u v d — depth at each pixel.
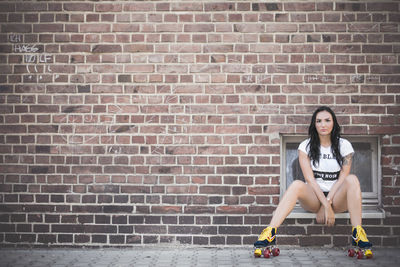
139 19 4.86
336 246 4.71
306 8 4.80
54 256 4.37
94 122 4.84
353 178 4.24
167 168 4.79
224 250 4.63
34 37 4.87
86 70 4.85
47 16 4.87
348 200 4.21
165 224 4.77
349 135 4.85
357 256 4.18
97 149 4.82
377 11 4.79
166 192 4.79
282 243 4.73
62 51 4.86
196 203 4.77
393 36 4.78
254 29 4.81
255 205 4.75
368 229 4.73
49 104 4.85
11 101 4.86
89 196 4.80
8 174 4.83
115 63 4.85
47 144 4.84
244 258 4.23
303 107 4.78
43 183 4.82
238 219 4.75
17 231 4.80
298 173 4.96
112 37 4.86
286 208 4.26
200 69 4.82
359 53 4.79
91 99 4.84
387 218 4.73
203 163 4.79
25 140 4.84
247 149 4.78
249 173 4.77
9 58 4.87
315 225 4.73
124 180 4.80
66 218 4.80
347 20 4.79
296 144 4.95
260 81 4.79
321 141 4.59
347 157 4.52
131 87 4.84
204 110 4.80
